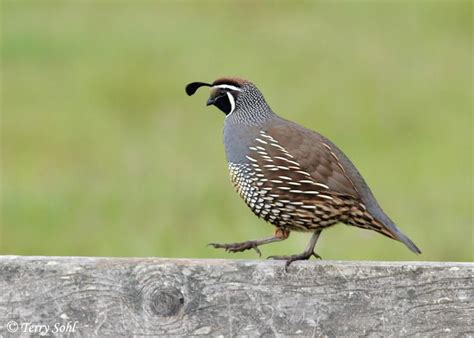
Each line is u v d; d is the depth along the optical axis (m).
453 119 20.44
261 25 29.73
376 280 6.50
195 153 18.56
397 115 20.53
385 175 17.02
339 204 8.23
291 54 26.17
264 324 6.50
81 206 15.70
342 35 27.98
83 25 29.72
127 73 24.33
